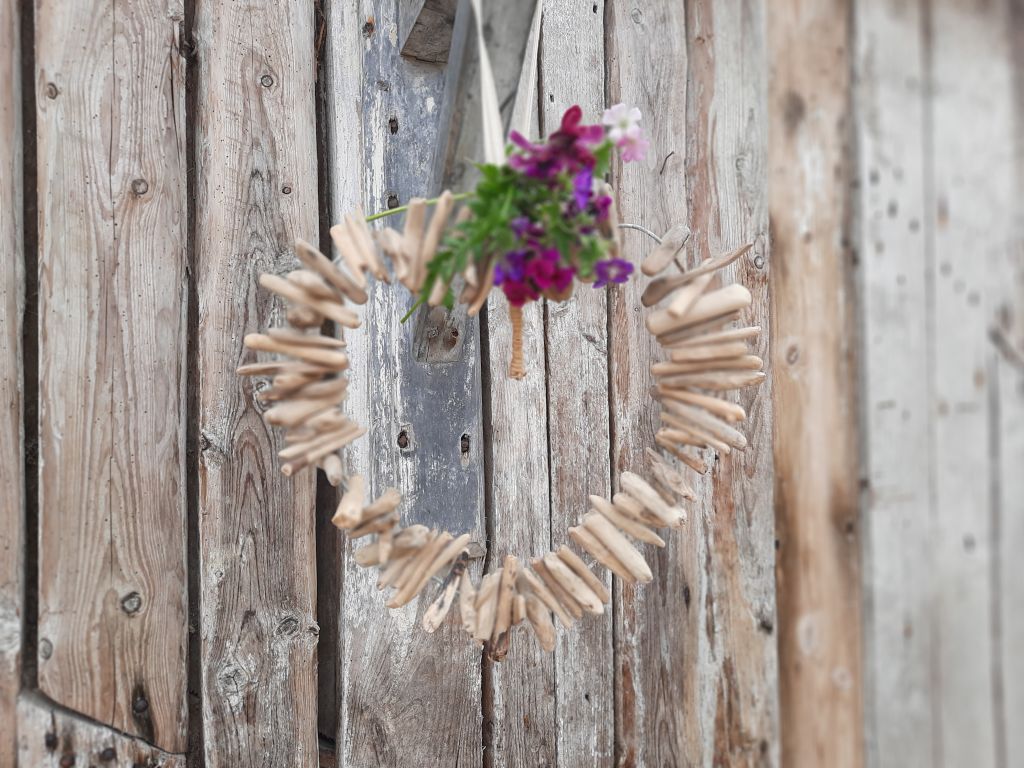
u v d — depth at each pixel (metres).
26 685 0.88
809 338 1.51
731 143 1.31
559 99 1.16
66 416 0.89
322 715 1.05
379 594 1.04
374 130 1.04
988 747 1.90
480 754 1.12
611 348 1.21
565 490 1.17
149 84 0.93
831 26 1.55
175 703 0.94
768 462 1.34
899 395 1.67
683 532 1.26
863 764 1.64
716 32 1.30
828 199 1.54
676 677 1.26
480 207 0.73
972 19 1.82
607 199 0.74
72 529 0.89
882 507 1.65
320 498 1.05
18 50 0.88
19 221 0.88
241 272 0.97
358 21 1.03
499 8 0.82
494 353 1.11
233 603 0.96
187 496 0.96
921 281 1.71
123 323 0.92
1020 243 1.91
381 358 1.03
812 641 1.53
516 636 1.13
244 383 0.97
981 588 1.86
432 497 1.07
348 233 0.79
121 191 0.92
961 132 1.80
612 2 1.21
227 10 0.97
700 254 1.28
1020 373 1.91
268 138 0.99
